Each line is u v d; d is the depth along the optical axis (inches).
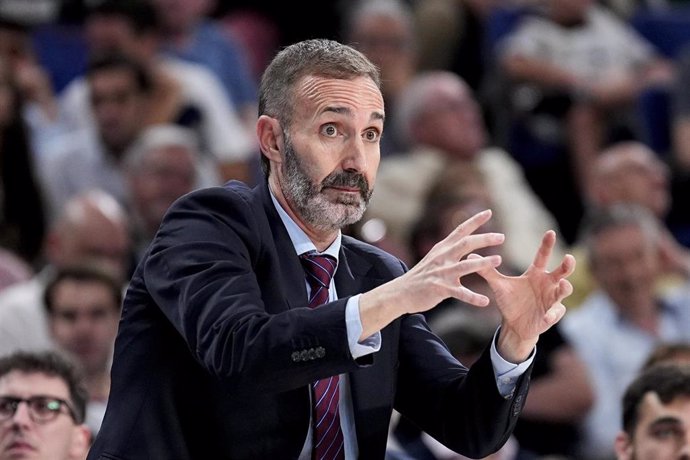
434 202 711.7
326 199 307.9
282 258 315.3
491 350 314.0
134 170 748.6
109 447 306.5
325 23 1051.9
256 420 308.2
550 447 663.8
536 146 937.5
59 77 940.6
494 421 316.8
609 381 690.2
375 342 286.4
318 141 307.4
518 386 313.6
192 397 310.8
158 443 307.1
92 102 812.0
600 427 673.0
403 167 804.0
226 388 288.5
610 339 697.6
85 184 811.4
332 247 328.2
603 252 704.4
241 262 302.2
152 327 312.3
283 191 318.0
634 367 692.1
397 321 333.1
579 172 928.3
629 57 968.9
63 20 979.9
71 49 943.7
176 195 743.7
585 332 700.7
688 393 447.8
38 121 866.1
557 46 960.3
